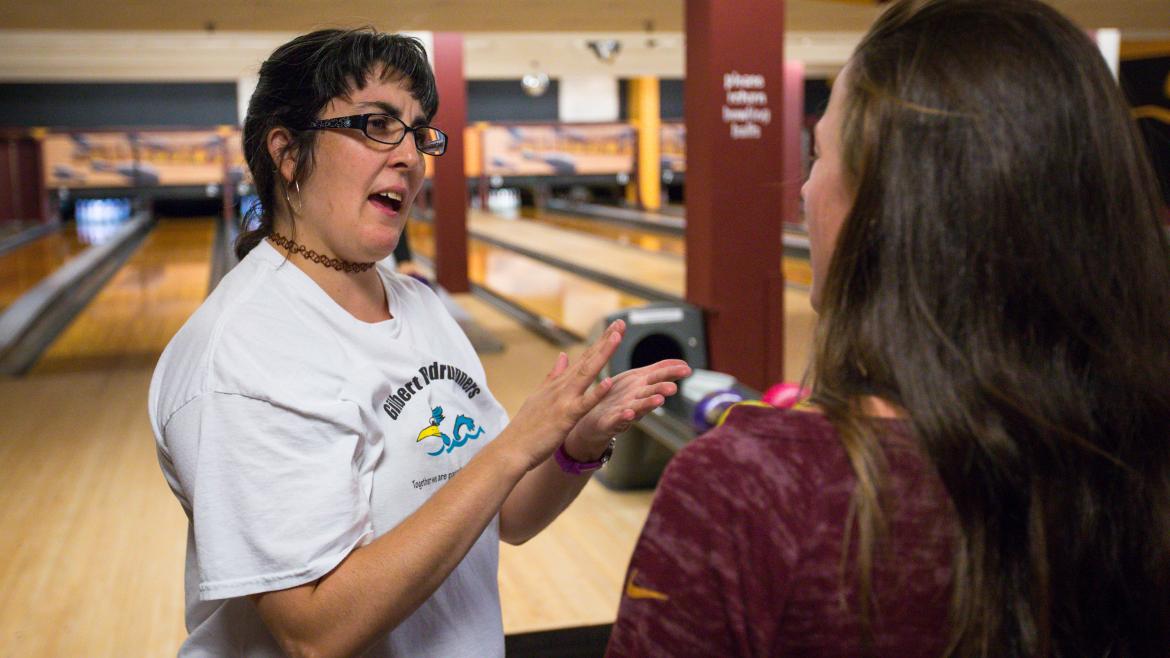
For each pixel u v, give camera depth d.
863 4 4.59
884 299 0.49
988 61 0.47
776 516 0.47
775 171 3.62
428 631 0.80
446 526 0.68
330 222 0.76
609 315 2.75
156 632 1.97
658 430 2.50
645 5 4.53
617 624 0.51
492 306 6.40
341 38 0.75
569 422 0.69
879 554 0.46
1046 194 0.47
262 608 0.71
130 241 10.84
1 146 11.51
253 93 0.79
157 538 2.46
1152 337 0.49
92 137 11.56
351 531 0.70
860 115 0.50
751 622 0.47
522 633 1.87
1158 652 0.50
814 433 0.49
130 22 4.60
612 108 12.86
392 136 0.76
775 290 3.68
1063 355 0.48
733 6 3.47
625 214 12.67
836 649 0.47
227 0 4.05
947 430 0.46
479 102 12.48
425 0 4.27
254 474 0.69
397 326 0.82
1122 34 7.45
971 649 0.47
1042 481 0.47
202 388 0.71
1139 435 0.49
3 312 5.85
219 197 14.02
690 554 0.48
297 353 0.73
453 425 0.82
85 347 5.06
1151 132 0.58
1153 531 0.49
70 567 2.29
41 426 3.50
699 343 2.81
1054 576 0.47
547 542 2.36
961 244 0.47
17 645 1.91
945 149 0.47
